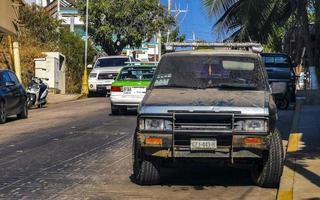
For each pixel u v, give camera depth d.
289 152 10.88
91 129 15.98
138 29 45.66
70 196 8.20
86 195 8.26
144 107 8.30
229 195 8.30
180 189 8.71
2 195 8.24
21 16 36.19
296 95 24.16
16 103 19.50
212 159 8.21
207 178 9.53
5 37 31.42
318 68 31.48
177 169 10.31
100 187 8.77
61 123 17.95
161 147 8.16
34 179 9.35
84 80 33.56
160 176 9.12
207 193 8.45
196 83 9.38
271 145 8.32
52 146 12.91
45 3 57.84
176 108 8.13
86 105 25.73
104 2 44.56
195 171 10.13
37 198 8.07
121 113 20.58
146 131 8.18
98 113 21.19
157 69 9.77
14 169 10.22
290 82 21.53
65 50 37.88
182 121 8.10
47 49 36.12
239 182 9.19
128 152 11.94
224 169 10.26
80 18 46.97
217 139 8.03
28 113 22.52
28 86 25.45
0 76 18.97
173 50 10.82
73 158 11.29
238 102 8.29
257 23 25.55
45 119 19.66
